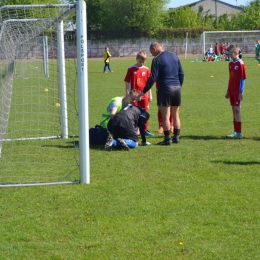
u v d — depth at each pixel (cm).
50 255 683
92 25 10175
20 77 1684
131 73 1500
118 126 1338
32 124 1753
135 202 889
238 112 1463
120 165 1161
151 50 1370
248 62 6262
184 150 1314
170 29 9531
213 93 2783
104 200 904
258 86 3144
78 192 958
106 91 3039
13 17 1254
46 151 1341
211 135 1534
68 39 1326
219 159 1202
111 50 9444
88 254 684
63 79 1470
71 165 1186
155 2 9581
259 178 1030
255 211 834
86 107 1005
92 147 1368
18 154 1308
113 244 714
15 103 2100
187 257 670
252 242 713
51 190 976
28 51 1784
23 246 713
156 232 753
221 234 742
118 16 9794
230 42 8450
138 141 1462
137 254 681
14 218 822
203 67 5456
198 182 1009
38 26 1347
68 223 796
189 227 770
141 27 9625
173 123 1410
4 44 1323
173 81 1352
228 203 876
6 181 1050
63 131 1528
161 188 972
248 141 1425
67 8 1073
